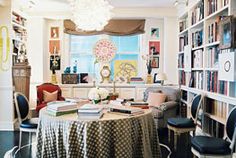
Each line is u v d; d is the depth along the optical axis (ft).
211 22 14.75
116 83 22.62
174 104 18.56
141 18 22.63
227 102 11.64
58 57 23.35
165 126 18.04
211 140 10.04
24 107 13.79
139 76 23.49
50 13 21.66
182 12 19.94
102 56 23.29
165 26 21.81
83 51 23.67
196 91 16.25
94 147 9.29
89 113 9.59
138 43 23.66
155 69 23.34
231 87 11.40
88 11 13.25
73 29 22.93
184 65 19.15
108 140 9.39
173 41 21.79
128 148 9.55
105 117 9.78
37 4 19.51
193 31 17.85
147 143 10.43
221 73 11.81
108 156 9.37
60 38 23.32
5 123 18.22
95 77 23.48
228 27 11.00
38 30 21.79
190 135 16.22
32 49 21.84
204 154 9.30
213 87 13.62
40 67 21.90
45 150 9.82
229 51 11.30
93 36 23.56
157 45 23.27
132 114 10.17
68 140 9.27
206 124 14.49
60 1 18.60
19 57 19.35
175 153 13.78
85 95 22.17
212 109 13.97
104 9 13.48
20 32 20.11
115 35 23.03
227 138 10.53
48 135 9.80
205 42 14.83
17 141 15.60
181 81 20.49
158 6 20.94
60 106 10.22
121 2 19.58
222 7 12.31
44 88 20.61
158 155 11.32
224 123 12.00
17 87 18.25
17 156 13.05
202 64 15.43
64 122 9.44
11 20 18.03
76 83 22.54
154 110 17.38
